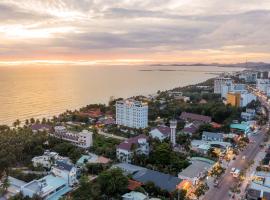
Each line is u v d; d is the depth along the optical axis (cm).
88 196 10862
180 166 13825
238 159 15800
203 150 16500
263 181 12356
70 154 15512
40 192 10962
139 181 12131
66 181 12206
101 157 15362
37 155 15612
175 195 10944
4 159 13800
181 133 19262
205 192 11925
